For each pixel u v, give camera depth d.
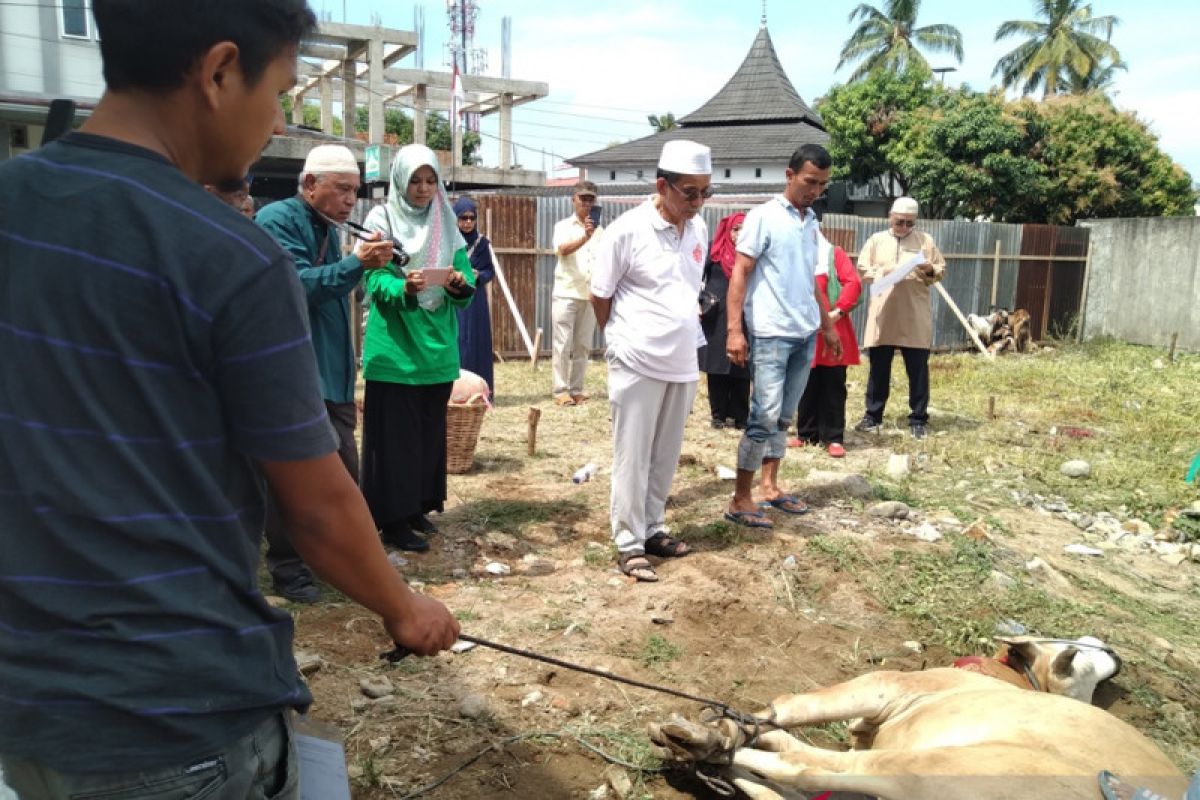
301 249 4.27
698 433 8.32
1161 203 27.73
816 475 6.75
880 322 8.43
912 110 28.44
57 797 1.37
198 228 1.36
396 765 3.14
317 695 3.52
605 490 6.32
